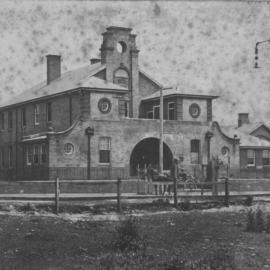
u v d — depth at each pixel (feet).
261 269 46.96
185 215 75.82
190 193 113.19
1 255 50.90
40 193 114.73
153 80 179.42
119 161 156.76
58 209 78.28
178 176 121.29
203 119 171.12
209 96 168.55
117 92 157.38
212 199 94.07
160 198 92.53
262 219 65.41
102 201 86.79
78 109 158.30
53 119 171.22
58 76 191.21
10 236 58.23
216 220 71.82
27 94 192.03
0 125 203.00
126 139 158.40
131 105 173.58
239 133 203.31
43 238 57.77
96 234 60.23
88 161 151.94
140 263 47.98
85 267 47.44
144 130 161.27
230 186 129.59
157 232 62.64
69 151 149.59
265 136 229.04
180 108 167.32
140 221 70.18
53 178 146.51
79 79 164.96
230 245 55.77
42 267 47.34
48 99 173.68
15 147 191.72
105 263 47.91
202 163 168.35
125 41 172.76
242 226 67.51
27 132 185.57
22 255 51.26
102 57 170.91
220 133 172.65
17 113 192.13
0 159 201.26
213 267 46.57
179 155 165.48
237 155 174.19
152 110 176.76
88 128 152.05
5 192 111.14
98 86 155.02
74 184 119.34
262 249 54.08
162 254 51.29
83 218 73.00
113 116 156.87
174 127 165.17
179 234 61.82
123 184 124.16
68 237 58.44
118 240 54.44
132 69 173.58
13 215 72.08
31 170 159.94
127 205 85.46
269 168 199.72
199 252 52.31
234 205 93.61
